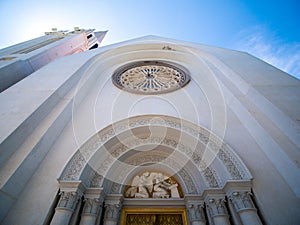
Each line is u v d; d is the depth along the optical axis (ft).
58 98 16.85
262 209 10.63
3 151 10.59
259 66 20.01
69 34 55.77
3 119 12.26
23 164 11.25
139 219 14.49
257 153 13.87
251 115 15.48
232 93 18.37
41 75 19.42
